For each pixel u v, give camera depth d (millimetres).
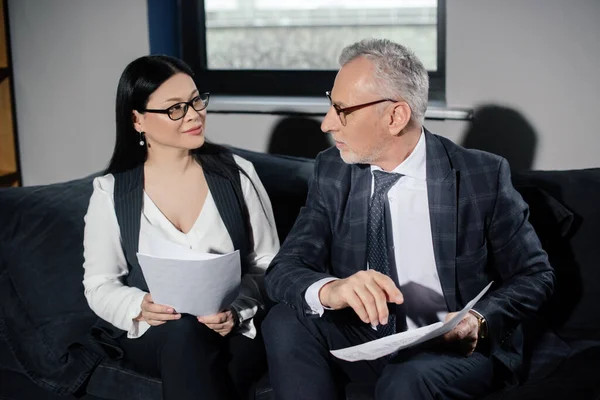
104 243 1903
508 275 1810
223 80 2852
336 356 1582
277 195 2160
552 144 2373
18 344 2010
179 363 1680
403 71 1692
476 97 2387
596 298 2012
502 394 1750
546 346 1857
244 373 1820
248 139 2645
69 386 1903
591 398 1740
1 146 2859
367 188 1813
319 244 1851
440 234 1760
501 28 2320
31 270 2053
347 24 2723
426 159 1784
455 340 1640
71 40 2744
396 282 1816
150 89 1851
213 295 1657
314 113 2549
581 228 2031
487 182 1780
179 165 1945
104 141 2797
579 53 2291
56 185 2236
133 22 2670
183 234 1907
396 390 1557
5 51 2783
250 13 2797
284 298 1719
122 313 1814
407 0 2641
